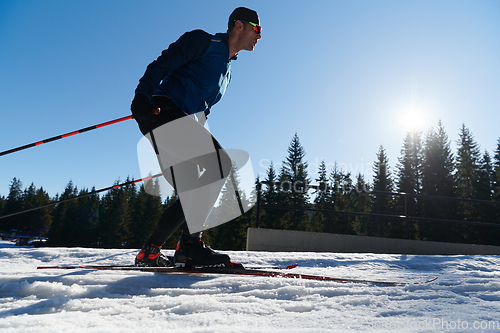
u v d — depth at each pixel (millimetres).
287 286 1034
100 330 569
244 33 1565
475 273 1563
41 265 1863
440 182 29875
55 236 49938
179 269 1331
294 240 4023
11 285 952
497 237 24750
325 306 826
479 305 799
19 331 542
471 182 30156
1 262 1898
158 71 1242
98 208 52656
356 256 2455
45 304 780
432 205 27000
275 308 796
